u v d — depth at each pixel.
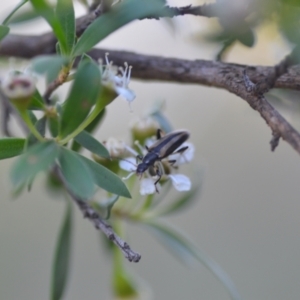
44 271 0.42
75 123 0.23
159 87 0.39
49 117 0.24
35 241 0.42
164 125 0.29
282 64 0.24
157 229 0.31
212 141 0.41
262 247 0.43
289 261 0.43
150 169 0.27
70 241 0.29
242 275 0.43
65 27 0.24
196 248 0.30
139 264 0.43
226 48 0.27
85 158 0.24
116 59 0.29
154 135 0.29
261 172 0.43
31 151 0.22
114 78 0.24
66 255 0.29
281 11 0.23
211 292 0.43
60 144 0.23
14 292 0.41
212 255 0.43
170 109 0.39
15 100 0.23
